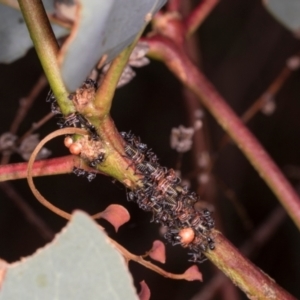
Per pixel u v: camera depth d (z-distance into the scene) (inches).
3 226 28.3
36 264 10.6
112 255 10.6
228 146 28.8
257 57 31.6
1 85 28.7
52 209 11.5
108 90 11.3
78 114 11.4
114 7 10.5
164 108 30.9
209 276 27.9
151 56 14.9
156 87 31.0
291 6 15.6
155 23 15.2
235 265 11.8
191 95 20.3
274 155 30.8
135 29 11.0
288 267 29.2
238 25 32.2
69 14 14.2
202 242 11.8
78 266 10.6
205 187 20.4
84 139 11.5
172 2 15.3
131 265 27.0
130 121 30.7
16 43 14.6
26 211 20.0
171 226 11.8
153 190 11.7
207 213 11.8
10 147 15.1
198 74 14.9
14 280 10.6
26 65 29.1
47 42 11.2
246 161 29.2
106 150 11.6
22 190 27.6
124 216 11.4
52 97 11.8
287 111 30.7
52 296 10.6
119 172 11.7
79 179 27.7
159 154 29.9
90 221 10.6
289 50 31.3
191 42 20.9
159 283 27.6
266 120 30.9
